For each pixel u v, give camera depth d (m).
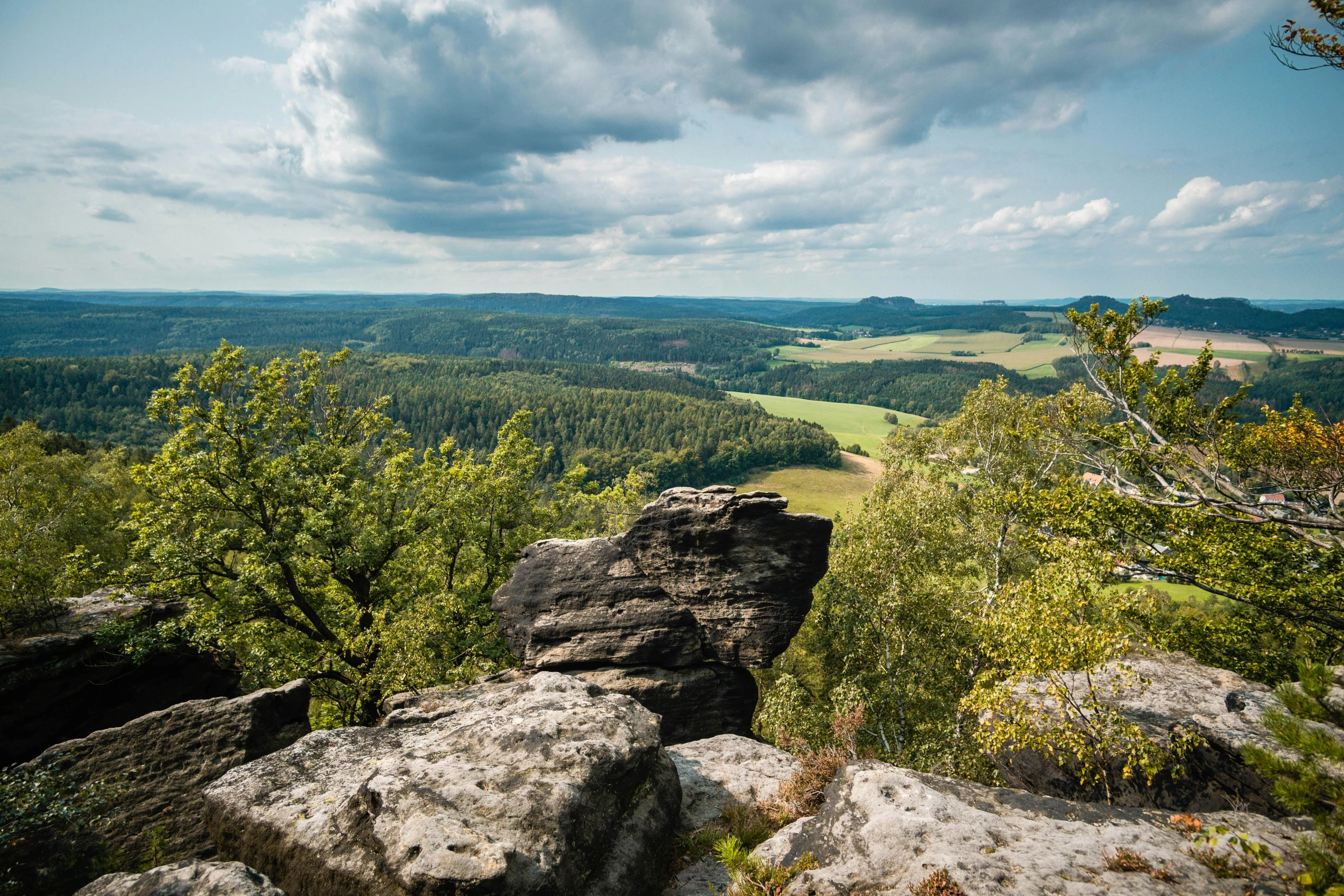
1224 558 20.80
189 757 14.77
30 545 35.69
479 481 31.20
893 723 24.92
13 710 17.98
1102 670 17.27
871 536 26.86
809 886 8.83
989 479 33.62
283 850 10.21
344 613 26.77
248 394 26.55
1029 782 15.92
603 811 10.68
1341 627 19.64
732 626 22.36
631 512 38.25
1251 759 7.61
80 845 12.46
